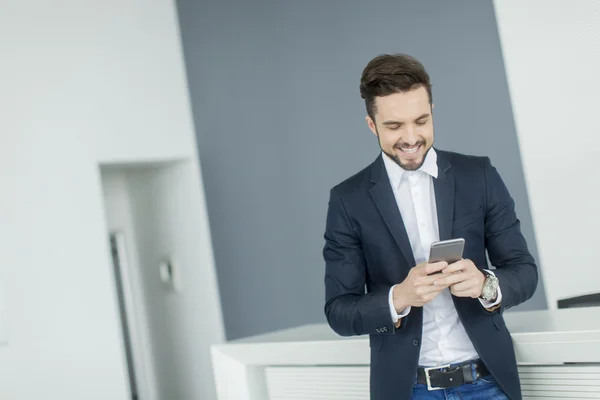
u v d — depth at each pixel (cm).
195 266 590
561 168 438
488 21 466
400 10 507
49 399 501
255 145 585
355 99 531
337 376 268
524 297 193
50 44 532
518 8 444
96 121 543
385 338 201
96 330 523
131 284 654
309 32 552
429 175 199
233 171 591
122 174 652
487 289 187
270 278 576
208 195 589
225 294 599
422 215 199
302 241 561
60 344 509
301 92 559
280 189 572
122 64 558
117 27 560
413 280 184
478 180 197
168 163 591
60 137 527
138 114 560
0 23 517
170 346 633
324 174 550
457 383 197
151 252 638
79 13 546
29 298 502
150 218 632
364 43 526
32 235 509
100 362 521
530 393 226
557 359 215
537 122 445
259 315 583
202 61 591
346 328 200
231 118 594
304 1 552
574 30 422
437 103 497
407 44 506
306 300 561
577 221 433
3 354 490
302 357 270
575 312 241
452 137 492
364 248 204
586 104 423
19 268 501
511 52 451
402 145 187
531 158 450
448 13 484
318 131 552
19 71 519
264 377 295
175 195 598
